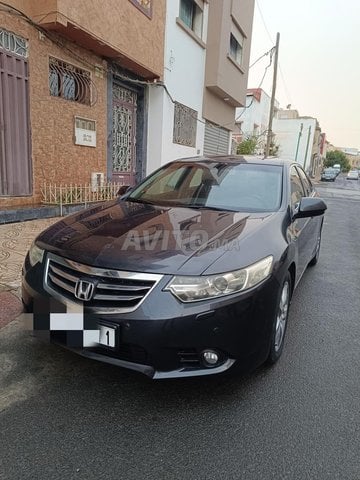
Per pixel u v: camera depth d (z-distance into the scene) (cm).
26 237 566
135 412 238
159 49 959
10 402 241
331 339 351
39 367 279
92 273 239
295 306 429
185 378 232
